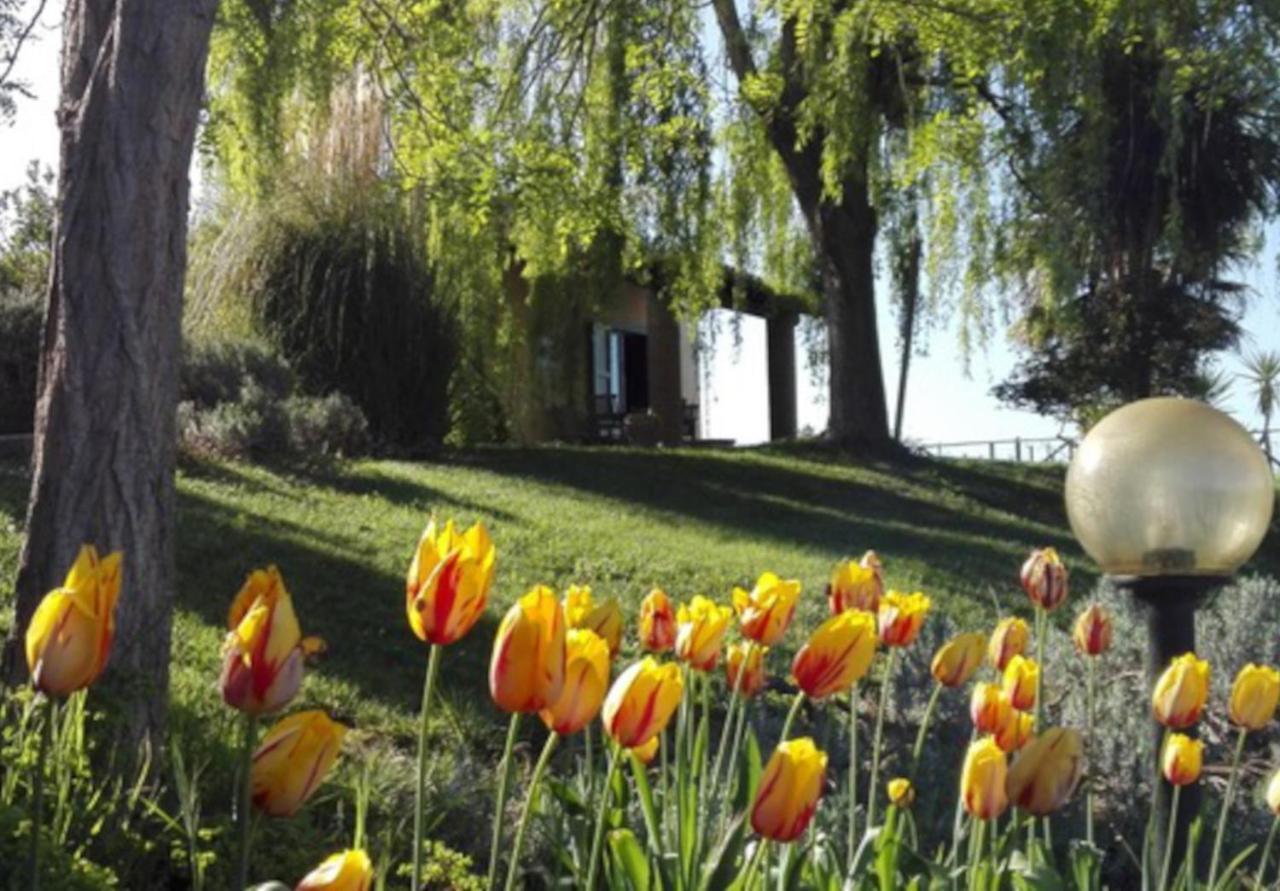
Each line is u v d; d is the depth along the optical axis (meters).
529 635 2.66
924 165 19.38
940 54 19.67
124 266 5.38
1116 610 10.92
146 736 5.17
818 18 18.92
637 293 32.41
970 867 3.77
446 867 4.88
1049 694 8.50
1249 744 8.34
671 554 13.62
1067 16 17.27
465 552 2.70
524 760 6.91
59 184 5.52
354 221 18.11
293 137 17.77
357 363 18.02
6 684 5.06
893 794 3.97
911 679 8.52
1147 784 7.06
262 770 2.46
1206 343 26.61
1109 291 26.09
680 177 20.34
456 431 20.11
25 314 14.47
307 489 13.65
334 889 2.26
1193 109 20.14
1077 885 4.36
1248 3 16.84
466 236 19.05
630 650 9.73
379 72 14.53
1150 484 4.30
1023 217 20.92
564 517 14.84
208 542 10.48
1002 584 15.06
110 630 2.57
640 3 19.70
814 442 23.11
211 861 4.20
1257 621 9.79
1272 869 6.67
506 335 21.58
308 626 9.03
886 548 16.25
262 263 17.88
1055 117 18.86
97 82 5.43
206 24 5.57
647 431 27.05
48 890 3.72
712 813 4.45
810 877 3.98
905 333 25.91
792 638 10.65
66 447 5.35
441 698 6.98
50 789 4.48
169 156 5.46
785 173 23.09
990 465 23.64
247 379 15.78
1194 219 23.59
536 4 20.03
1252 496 4.32
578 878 4.01
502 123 18.86
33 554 5.35
